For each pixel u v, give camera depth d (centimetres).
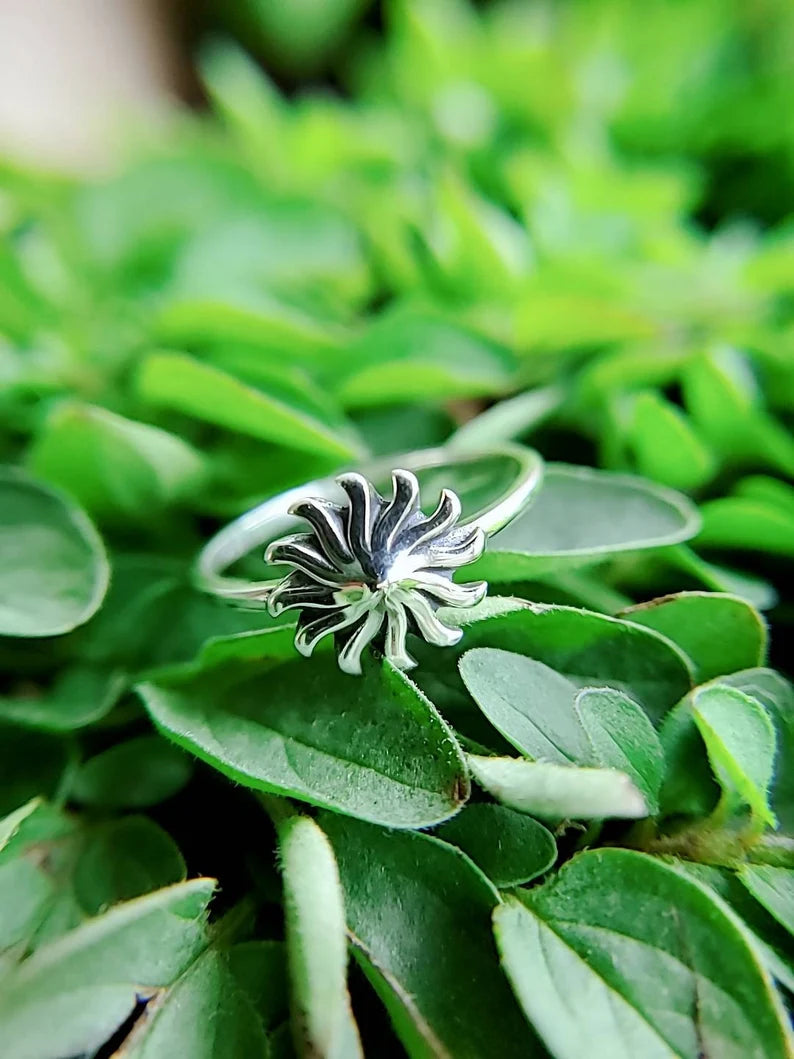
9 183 11
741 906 5
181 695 6
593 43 13
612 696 5
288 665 5
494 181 12
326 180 11
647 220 11
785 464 8
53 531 6
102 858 5
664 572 7
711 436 8
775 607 7
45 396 8
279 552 5
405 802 5
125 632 7
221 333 8
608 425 8
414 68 13
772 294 9
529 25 14
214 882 5
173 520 8
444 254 9
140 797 6
